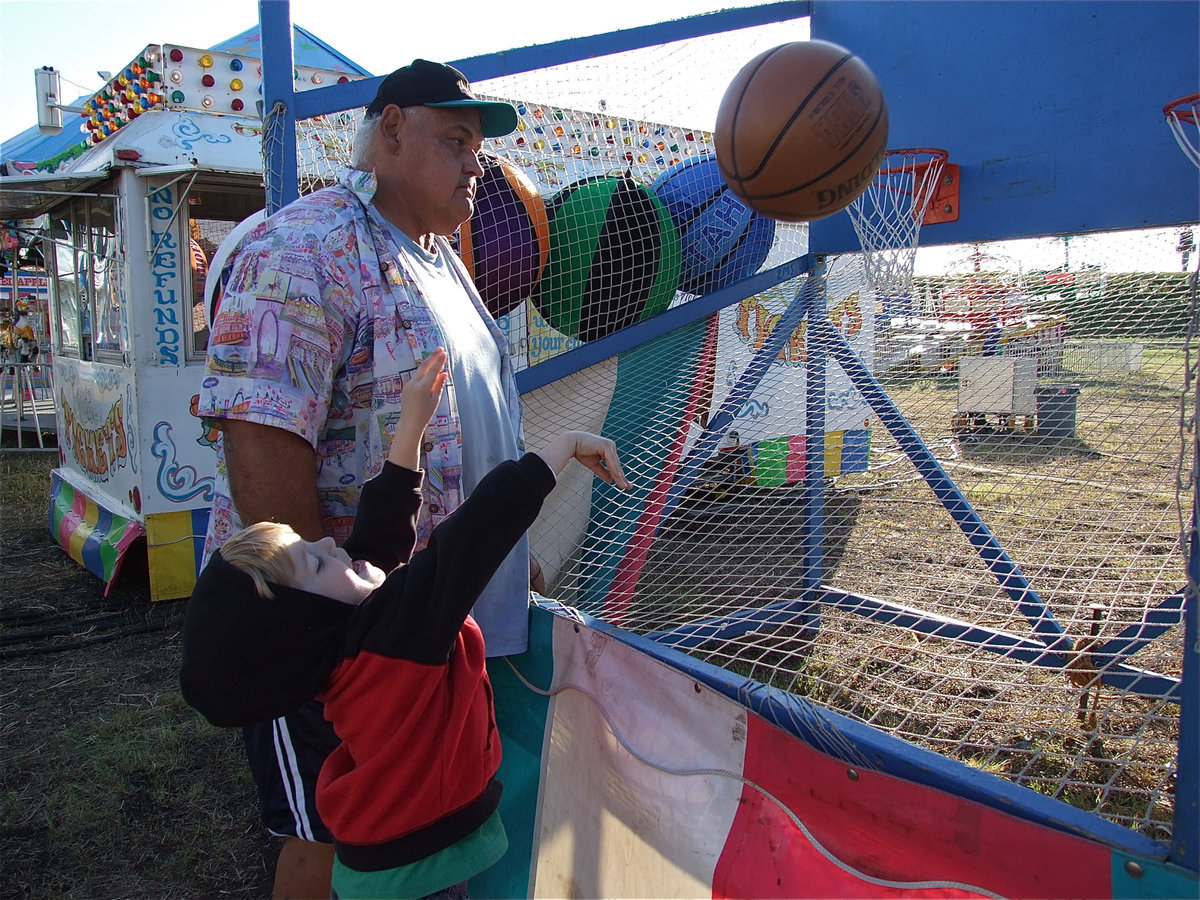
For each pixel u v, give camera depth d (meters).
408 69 1.89
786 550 4.64
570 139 3.73
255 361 1.59
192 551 5.27
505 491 1.42
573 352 3.41
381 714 1.40
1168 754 2.78
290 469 1.62
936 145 3.57
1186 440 1.34
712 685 1.76
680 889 1.74
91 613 5.07
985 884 1.33
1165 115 2.81
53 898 2.58
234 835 2.92
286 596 1.37
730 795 1.69
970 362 4.69
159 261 5.05
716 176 3.67
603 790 1.95
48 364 10.02
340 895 1.50
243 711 1.35
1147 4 2.92
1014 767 2.78
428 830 1.47
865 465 5.15
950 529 4.63
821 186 2.00
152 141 5.00
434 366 1.61
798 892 1.52
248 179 5.20
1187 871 1.13
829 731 1.54
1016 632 3.40
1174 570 3.50
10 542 6.69
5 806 3.05
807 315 4.07
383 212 1.94
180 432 5.18
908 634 3.87
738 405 3.75
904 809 1.42
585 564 3.33
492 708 1.69
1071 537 3.94
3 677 4.18
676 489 3.60
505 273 3.03
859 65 1.99
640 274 3.39
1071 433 4.46
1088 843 1.22
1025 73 3.27
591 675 2.01
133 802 3.11
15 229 6.78
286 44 2.49
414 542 1.64
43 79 8.57
